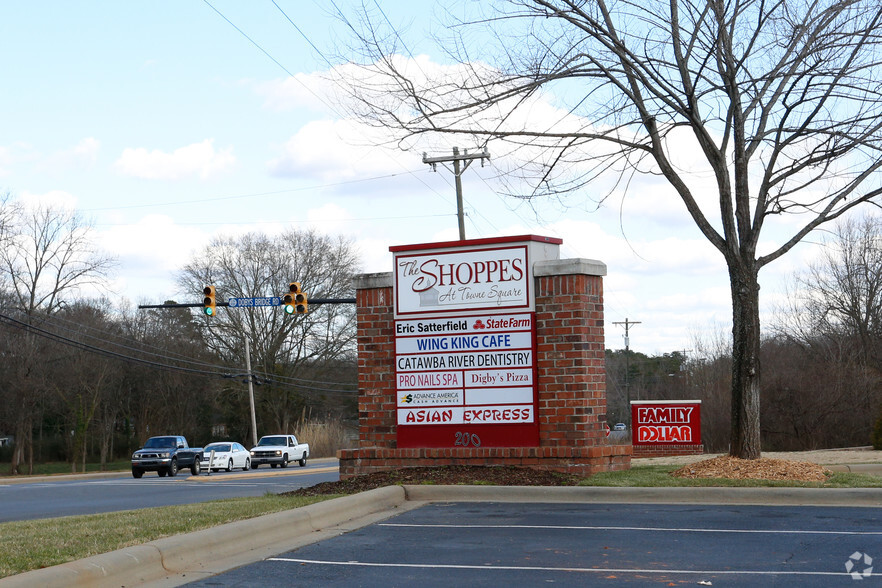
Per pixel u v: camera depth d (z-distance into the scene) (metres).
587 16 15.18
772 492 12.68
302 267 69.50
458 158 37.19
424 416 15.84
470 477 14.59
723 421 43.22
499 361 15.45
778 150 15.20
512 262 15.48
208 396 74.75
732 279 15.20
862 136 14.95
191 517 11.20
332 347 70.12
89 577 7.68
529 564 8.63
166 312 76.50
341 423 78.56
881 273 46.16
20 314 60.12
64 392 67.81
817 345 46.69
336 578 8.20
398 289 16.14
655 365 98.88
